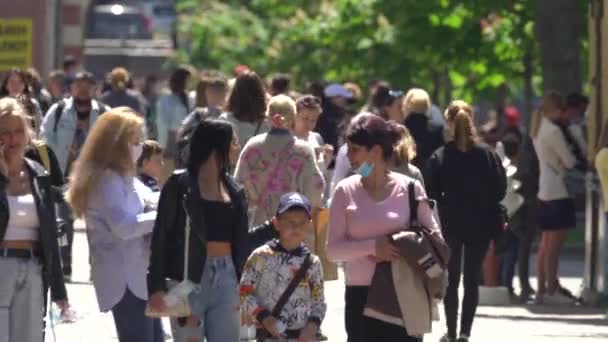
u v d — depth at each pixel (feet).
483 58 226.38
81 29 406.62
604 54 131.34
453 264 102.27
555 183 134.00
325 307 72.69
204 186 73.20
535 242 181.06
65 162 129.80
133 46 485.56
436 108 128.67
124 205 76.33
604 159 117.19
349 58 257.75
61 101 131.23
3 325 74.08
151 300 72.69
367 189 74.43
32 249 74.54
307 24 263.70
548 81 193.57
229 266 73.41
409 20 223.92
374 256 73.72
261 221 95.66
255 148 95.71
